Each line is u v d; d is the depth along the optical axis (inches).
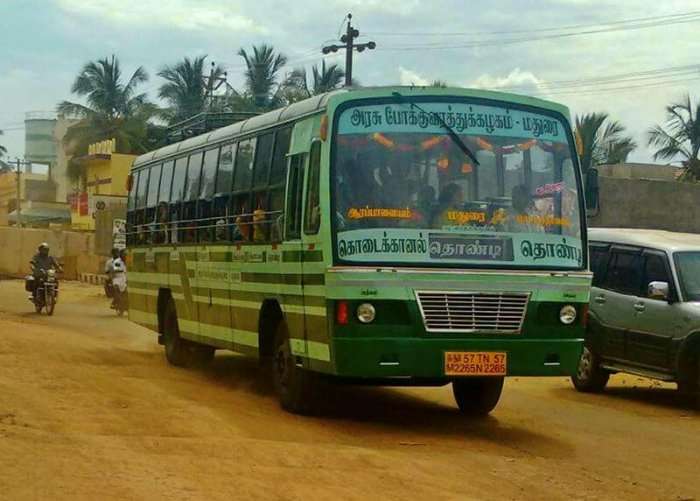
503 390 576.4
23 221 2546.8
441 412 467.5
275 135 454.0
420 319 377.4
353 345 374.3
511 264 391.9
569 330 399.2
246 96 2078.0
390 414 452.4
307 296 402.6
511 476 326.0
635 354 537.6
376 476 309.6
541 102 415.8
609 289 560.4
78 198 2135.8
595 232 591.2
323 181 386.6
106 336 808.3
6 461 295.3
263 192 459.5
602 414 490.6
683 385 510.0
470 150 398.6
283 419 416.2
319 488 288.0
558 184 410.0
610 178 1113.4
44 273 1015.6
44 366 518.3
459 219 389.4
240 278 482.9
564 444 397.1
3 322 784.9
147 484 278.4
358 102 393.4
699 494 317.4
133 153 2180.1
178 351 597.3
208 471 300.5
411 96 398.6
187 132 627.2
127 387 466.9
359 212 382.9
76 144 2294.5
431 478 312.2
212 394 477.7
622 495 309.4
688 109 1633.9
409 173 390.3
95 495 263.4
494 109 406.9
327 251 381.7
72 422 366.9
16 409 383.2
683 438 426.9
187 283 567.2
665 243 543.8
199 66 2256.4
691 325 502.6
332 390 532.4
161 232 624.1
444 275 380.2
